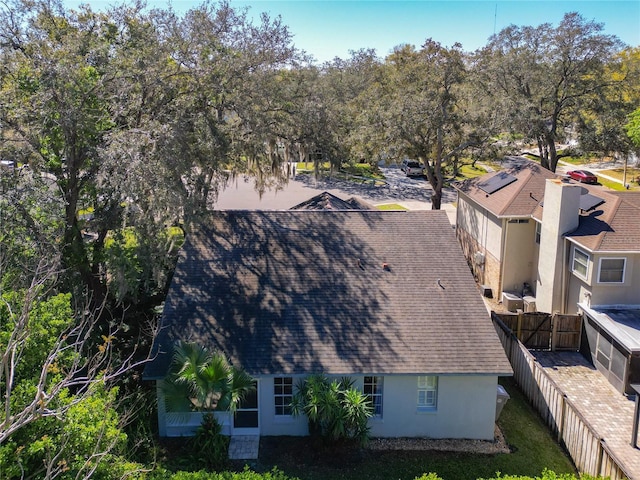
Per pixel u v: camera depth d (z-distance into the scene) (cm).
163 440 1404
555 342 1898
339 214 1825
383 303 1558
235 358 1409
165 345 1427
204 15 2148
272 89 2331
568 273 1989
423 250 1720
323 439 1367
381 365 1402
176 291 1570
